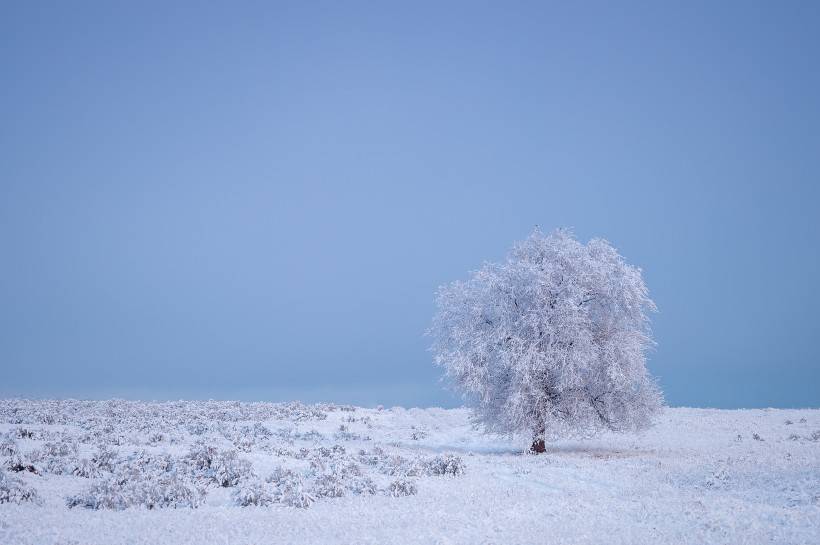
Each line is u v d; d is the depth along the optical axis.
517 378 33.59
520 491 22.52
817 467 23.67
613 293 34.75
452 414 53.56
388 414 53.62
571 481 24.22
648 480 24.17
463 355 35.03
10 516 17.36
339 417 50.84
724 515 17.56
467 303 36.72
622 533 16.41
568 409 34.34
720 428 43.81
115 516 18.08
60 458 24.30
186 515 18.39
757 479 22.75
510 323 35.00
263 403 59.16
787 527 16.30
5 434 30.83
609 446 37.47
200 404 57.53
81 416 43.75
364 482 22.70
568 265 35.56
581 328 34.12
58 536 15.61
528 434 34.19
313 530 16.88
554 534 16.45
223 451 24.84
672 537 15.89
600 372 34.09
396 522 17.86
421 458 27.56
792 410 52.62
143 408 52.38
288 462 26.22
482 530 17.00
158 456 24.78
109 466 24.06
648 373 34.97
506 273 36.16
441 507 19.91
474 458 30.62
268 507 19.81
